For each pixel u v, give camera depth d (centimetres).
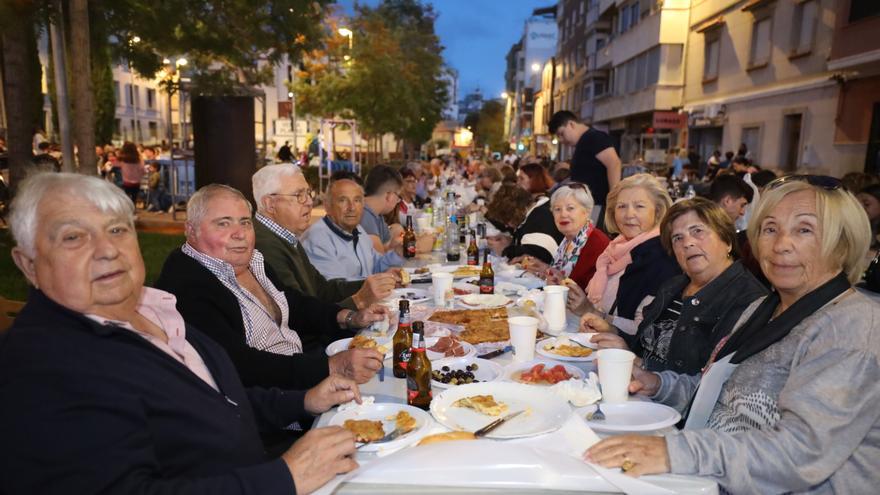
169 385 144
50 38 699
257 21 799
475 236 546
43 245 139
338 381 194
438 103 2850
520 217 627
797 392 145
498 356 243
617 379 188
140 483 127
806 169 1430
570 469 145
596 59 3169
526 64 6894
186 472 146
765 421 159
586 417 180
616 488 141
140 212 1288
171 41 750
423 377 192
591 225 397
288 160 1575
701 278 238
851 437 140
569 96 4109
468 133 5872
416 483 143
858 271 163
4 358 128
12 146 723
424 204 1108
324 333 307
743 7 1716
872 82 1221
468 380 208
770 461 141
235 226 254
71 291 139
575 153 577
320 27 947
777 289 174
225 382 179
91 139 570
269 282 288
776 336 163
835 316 151
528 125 5928
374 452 160
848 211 160
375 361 214
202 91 905
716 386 181
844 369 142
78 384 127
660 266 293
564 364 224
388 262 471
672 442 148
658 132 2302
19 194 142
